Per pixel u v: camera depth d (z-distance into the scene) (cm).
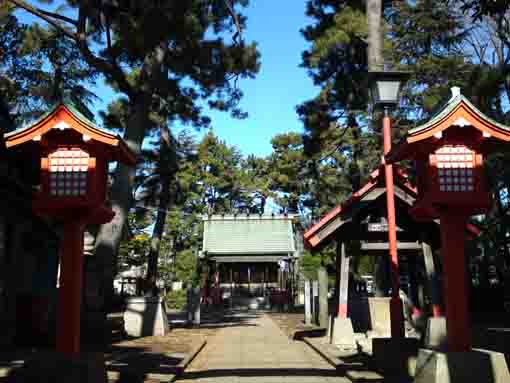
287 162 4791
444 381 624
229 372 979
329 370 988
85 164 687
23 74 2580
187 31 1544
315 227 1241
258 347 1412
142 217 3900
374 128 2308
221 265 4303
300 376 925
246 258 3966
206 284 3912
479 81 1575
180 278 3997
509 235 2336
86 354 670
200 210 4816
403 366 859
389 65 2088
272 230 4109
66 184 683
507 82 1634
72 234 683
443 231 685
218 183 4934
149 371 920
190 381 885
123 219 1698
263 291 4247
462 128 680
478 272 2714
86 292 1588
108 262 1641
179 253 4238
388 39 2216
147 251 4506
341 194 3988
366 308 1555
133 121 1738
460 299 665
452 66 2198
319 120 2417
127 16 1560
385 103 1009
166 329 1758
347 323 1302
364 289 2744
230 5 1803
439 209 685
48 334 1344
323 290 1939
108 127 2586
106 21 1591
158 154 3167
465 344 654
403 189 1227
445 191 679
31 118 2353
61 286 673
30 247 1608
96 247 1655
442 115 671
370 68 1720
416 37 2333
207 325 2191
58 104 675
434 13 2311
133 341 1462
